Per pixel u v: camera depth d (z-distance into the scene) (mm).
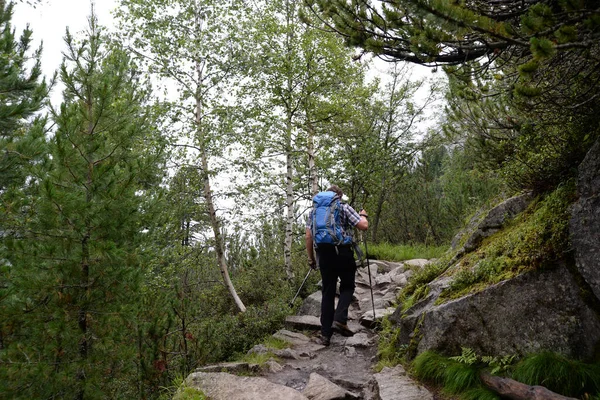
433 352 3898
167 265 8766
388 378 3840
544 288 3307
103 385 5309
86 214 4922
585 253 3104
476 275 3969
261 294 9992
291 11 10734
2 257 5070
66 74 5402
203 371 4621
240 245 13391
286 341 5648
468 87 4375
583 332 3039
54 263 5016
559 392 2865
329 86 10859
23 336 5332
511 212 4883
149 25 9688
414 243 13641
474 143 6117
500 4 3072
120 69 6145
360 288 8406
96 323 5191
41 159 5945
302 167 12844
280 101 10773
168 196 8914
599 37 2445
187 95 9625
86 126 5500
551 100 3566
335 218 4906
